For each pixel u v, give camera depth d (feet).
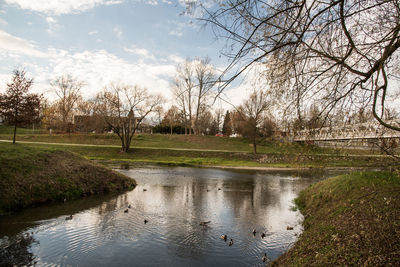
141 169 107.14
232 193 64.28
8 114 71.41
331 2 17.08
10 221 35.96
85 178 58.03
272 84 20.51
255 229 36.83
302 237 30.86
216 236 33.83
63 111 217.77
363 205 30.32
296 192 68.80
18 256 26.37
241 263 26.66
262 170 126.93
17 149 56.03
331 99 20.56
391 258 19.16
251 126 135.13
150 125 331.57
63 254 27.22
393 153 20.52
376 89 16.57
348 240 23.76
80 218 38.73
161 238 32.53
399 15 18.45
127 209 43.04
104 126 211.61
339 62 17.37
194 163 146.00
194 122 248.93
